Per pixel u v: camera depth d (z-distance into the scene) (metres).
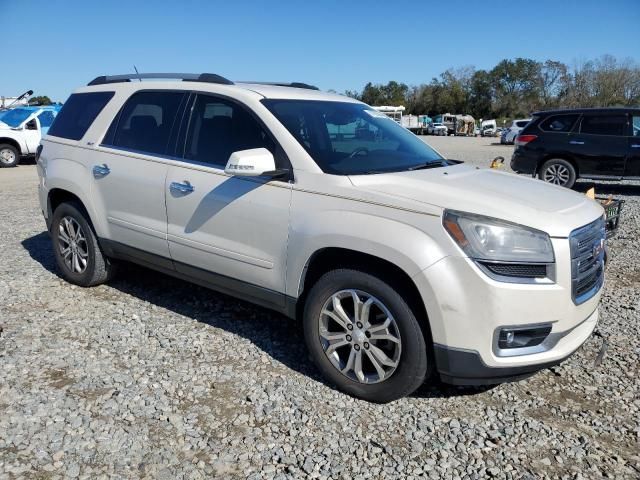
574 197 3.57
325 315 3.40
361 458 2.81
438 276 2.92
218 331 4.23
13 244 6.80
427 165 3.93
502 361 2.96
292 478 2.65
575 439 3.00
